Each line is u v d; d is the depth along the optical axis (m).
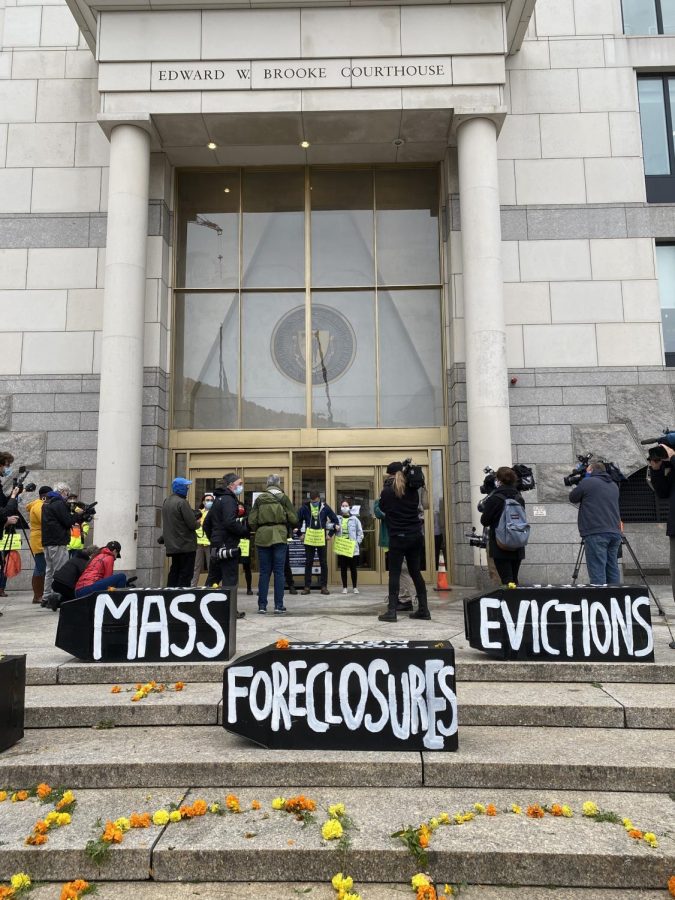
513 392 11.72
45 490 9.68
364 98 10.95
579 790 3.65
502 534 6.38
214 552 7.56
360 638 6.09
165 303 12.27
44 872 3.06
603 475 7.40
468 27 10.99
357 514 10.75
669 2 12.73
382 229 13.01
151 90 10.93
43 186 12.29
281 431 12.37
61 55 12.64
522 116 12.28
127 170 11.01
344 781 3.70
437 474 12.17
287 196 13.12
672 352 11.91
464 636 6.20
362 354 12.72
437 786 3.69
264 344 12.77
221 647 5.25
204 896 2.94
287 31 10.98
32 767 3.75
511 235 12.03
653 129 12.45
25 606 9.38
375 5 11.03
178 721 4.50
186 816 3.37
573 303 11.87
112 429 10.45
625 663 5.10
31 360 11.89
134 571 10.35
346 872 3.03
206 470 12.32
